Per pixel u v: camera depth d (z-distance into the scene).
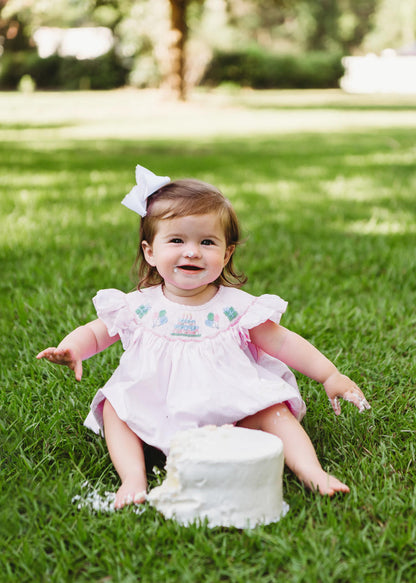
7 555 1.68
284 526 1.78
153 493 1.84
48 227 5.27
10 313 3.42
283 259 4.55
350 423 2.35
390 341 3.14
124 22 27.56
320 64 35.38
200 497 1.78
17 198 6.55
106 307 2.25
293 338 2.23
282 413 2.08
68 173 8.44
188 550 1.69
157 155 10.71
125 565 1.64
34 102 24.23
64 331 3.15
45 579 1.61
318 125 16.94
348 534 1.72
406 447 2.22
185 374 2.10
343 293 3.89
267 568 1.65
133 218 5.69
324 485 1.91
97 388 2.60
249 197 6.86
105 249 4.65
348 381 2.20
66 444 2.21
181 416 2.04
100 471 2.10
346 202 6.65
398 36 44.19
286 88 34.88
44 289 3.79
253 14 39.50
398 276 4.18
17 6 22.31
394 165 9.47
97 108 21.81
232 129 15.88
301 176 8.47
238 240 2.35
